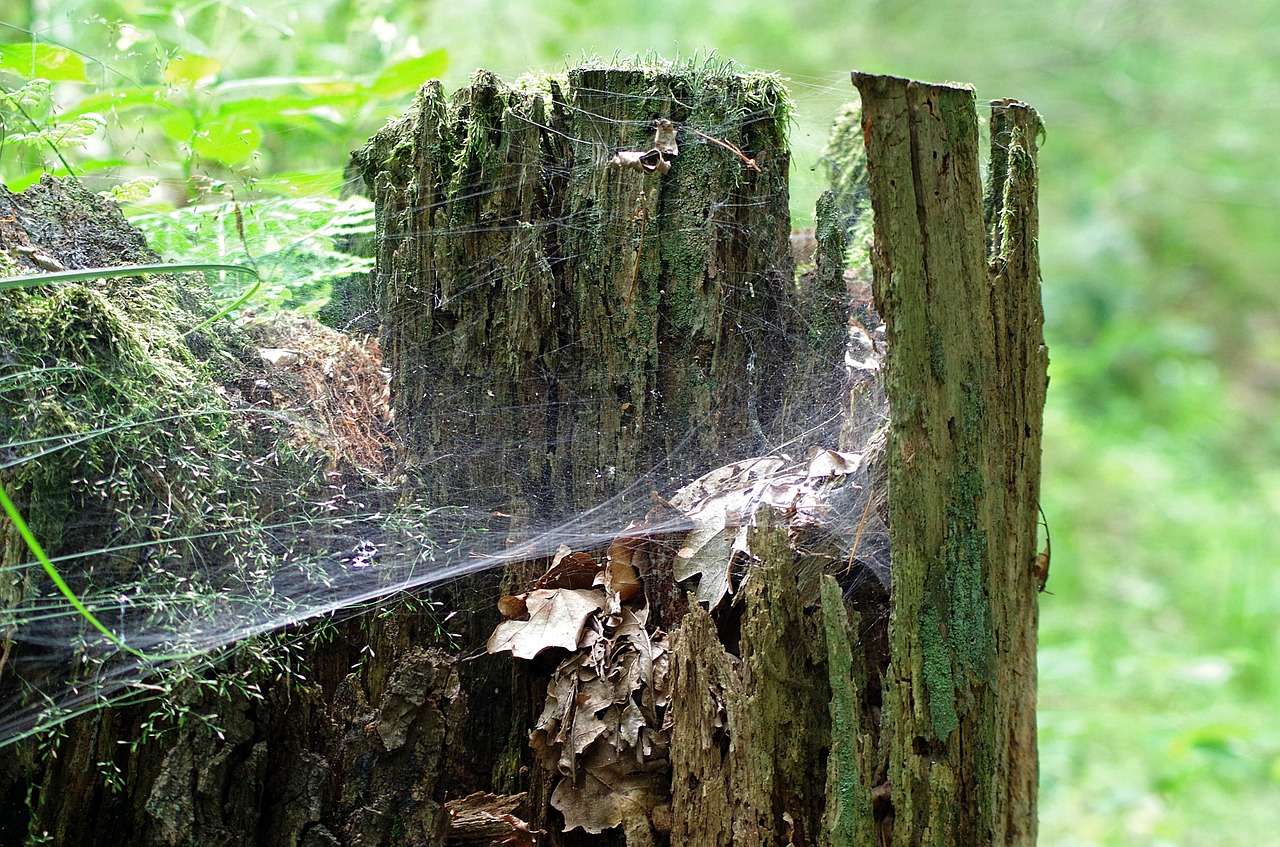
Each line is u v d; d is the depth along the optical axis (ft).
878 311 4.27
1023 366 4.54
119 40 6.88
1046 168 23.95
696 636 4.24
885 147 4.08
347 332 5.38
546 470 4.70
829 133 7.26
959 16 21.17
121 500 4.11
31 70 5.84
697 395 4.69
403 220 4.66
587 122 4.68
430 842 4.16
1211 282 26.03
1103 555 16.49
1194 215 26.20
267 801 4.14
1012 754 4.57
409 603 4.49
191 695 4.01
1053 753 10.87
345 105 8.07
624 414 4.69
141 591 4.12
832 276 5.00
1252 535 16.79
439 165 4.61
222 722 4.03
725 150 4.66
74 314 4.19
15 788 4.03
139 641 4.07
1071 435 19.76
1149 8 21.85
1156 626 14.51
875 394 4.97
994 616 4.41
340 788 4.18
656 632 4.50
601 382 4.68
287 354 4.95
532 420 4.68
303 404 4.76
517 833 4.40
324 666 4.39
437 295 4.64
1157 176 24.04
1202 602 15.03
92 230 4.78
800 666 4.28
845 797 4.16
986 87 21.79
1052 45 22.00
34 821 4.01
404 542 4.56
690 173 4.66
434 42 10.18
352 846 4.12
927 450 4.23
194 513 4.24
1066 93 22.66
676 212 4.66
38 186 4.78
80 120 5.83
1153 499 18.21
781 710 4.25
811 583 4.42
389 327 4.76
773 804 4.24
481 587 4.60
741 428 4.78
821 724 4.31
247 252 5.80
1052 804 10.37
